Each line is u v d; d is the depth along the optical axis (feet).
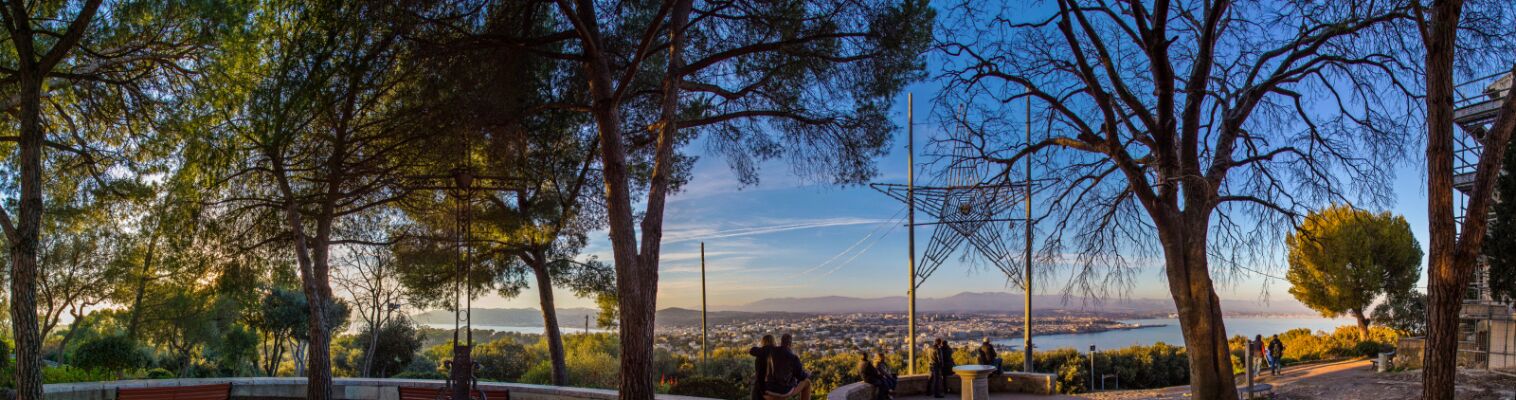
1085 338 129.70
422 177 47.37
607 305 76.23
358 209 51.98
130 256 86.48
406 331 109.50
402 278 71.00
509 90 41.27
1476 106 63.46
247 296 64.18
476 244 64.23
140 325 100.12
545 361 97.66
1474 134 64.90
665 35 49.78
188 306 100.78
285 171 49.29
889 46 42.11
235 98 47.44
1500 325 66.85
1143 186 40.75
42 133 43.32
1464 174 64.28
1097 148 42.29
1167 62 41.27
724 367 94.84
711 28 46.98
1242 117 43.01
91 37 48.26
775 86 47.93
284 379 54.29
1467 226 25.45
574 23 37.73
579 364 87.04
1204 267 39.91
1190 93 41.70
